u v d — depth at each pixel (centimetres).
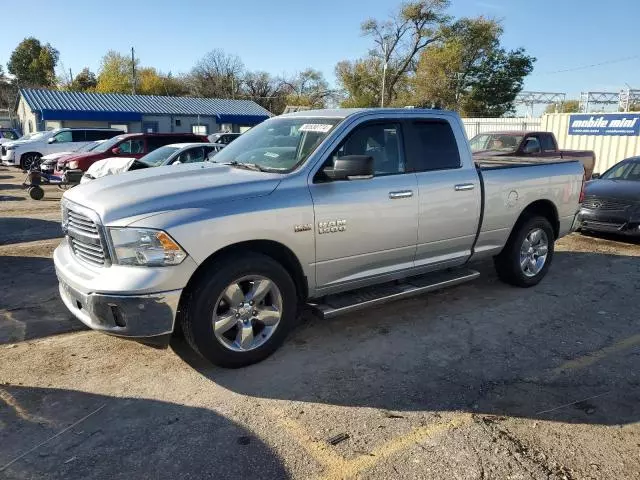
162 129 4066
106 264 361
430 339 467
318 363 417
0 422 329
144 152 1560
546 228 612
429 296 584
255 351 403
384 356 432
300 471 287
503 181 553
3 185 1764
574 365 420
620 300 579
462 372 405
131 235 349
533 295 593
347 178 428
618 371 409
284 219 395
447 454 303
